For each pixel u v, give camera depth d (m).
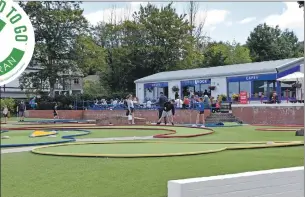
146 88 48.94
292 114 28.64
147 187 7.97
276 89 36.31
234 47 72.50
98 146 14.83
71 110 45.22
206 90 41.75
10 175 9.16
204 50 71.00
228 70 40.72
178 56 62.22
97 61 52.84
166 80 45.84
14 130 24.91
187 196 5.43
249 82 38.34
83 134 20.75
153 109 36.56
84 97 50.53
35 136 19.44
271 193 6.19
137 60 60.97
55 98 48.84
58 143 16.11
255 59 71.44
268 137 18.77
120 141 16.77
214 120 32.25
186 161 10.84
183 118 33.69
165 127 26.08
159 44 61.50
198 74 42.62
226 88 39.97
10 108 46.09
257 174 6.08
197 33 74.31
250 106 31.39
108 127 26.52
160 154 11.88
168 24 60.66
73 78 54.38
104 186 8.09
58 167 10.11
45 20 47.94
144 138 18.56
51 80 51.06
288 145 14.26
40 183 8.36
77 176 8.98
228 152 12.66
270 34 72.75
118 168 9.87
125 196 7.36
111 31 62.97
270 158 11.34
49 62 50.53
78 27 50.12
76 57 50.78
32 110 48.50
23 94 62.62
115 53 60.88
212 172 9.38
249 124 30.02
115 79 62.25
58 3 49.38
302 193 6.48
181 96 44.25
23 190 7.81
